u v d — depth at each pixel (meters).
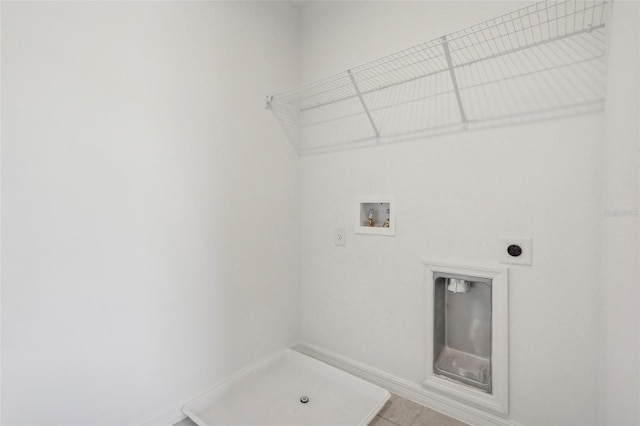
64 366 1.19
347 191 1.96
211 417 1.55
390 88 1.77
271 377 1.90
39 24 1.12
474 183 1.49
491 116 1.44
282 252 2.10
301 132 2.20
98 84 1.27
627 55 0.90
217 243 1.72
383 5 1.80
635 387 0.80
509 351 1.41
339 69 2.00
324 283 2.08
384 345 1.81
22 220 1.10
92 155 1.26
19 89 1.08
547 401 1.33
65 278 1.19
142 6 1.41
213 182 1.70
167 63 1.50
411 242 1.70
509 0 1.39
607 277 1.09
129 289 1.37
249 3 1.90
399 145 1.74
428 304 1.63
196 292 1.62
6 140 1.06
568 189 1.27
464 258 1.52
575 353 1.26
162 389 1.49
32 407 1.12
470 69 1.50
